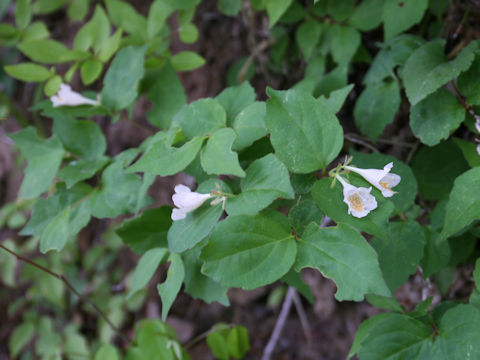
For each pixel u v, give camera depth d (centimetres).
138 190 32
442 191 35
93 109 36
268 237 25
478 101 30
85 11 50
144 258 31
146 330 38
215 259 24
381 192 26
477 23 36
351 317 50
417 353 26
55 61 38
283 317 50
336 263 24
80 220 32
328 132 26
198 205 26
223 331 42
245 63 47
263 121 28
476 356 25
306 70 40
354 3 37
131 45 39
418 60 31
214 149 26
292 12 38
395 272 29
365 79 36
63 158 35
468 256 35
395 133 41
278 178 25
